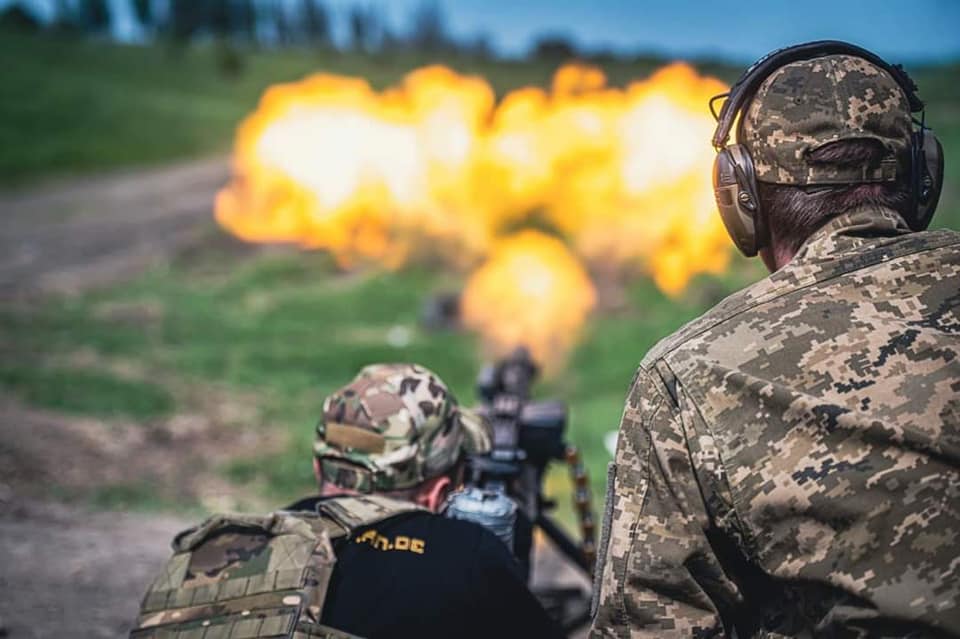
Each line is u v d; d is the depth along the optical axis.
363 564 1.82
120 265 20.98
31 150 37.22
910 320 1.31
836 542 1.23
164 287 18.64
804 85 1.43
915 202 1.46
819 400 1.27
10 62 52.16
